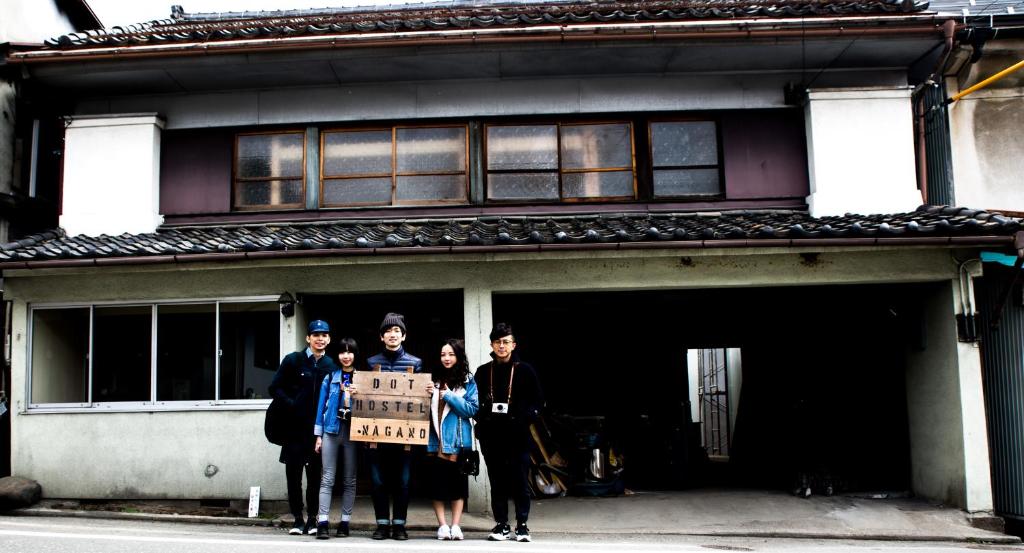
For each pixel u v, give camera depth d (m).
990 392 8.88
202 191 10.01
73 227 9.70
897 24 9.09
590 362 11.73
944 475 8.74
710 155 10.07
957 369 8.56
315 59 9.26
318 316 9.37
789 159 9.99
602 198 9.94
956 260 8.69
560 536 7.36
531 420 6.73
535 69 9.74
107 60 9.24
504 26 9.07
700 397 19.44
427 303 9.59
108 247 8.37
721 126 10.05
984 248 8.45
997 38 9.82
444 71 9.73
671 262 8.73
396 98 10.02
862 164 9.70
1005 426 8.72
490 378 6.80
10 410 8.89
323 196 9.99
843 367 10.62
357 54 9.19
